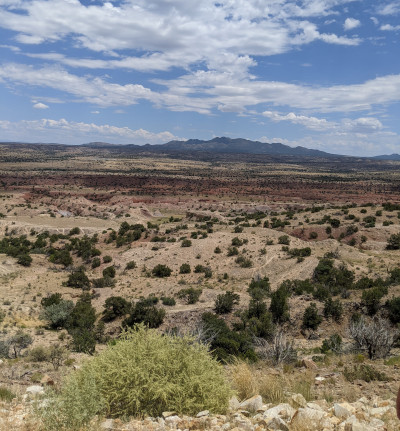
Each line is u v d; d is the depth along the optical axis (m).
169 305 49.72
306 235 92.06
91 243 95.31
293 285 53.06
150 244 88.25
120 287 62.62
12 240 96.94
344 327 32.94
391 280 46.78
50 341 34.31
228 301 42.34
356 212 100.94
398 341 18.14
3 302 51.16
